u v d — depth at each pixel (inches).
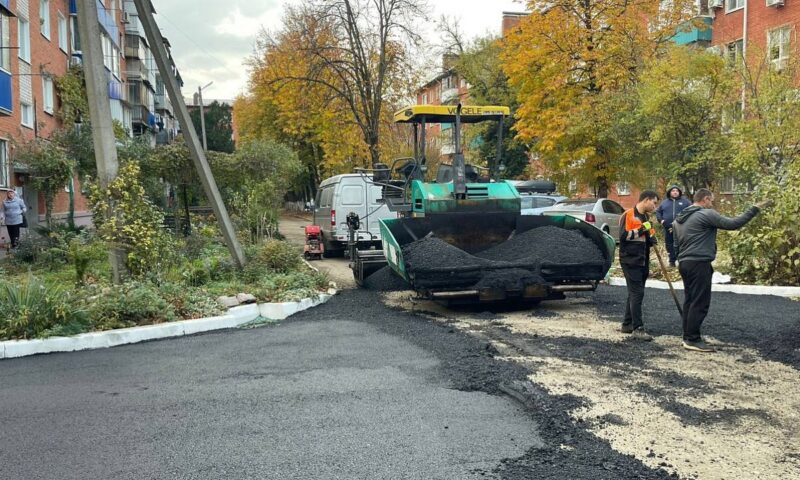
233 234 493.7
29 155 709.3
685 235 286.4
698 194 287.3
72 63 1178.0
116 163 431.5
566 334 319.6
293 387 238.1
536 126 994.1
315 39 959.6
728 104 685.9
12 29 866.1
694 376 242.4
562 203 826.2
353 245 563.5
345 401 220.5
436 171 493.7
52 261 546.0
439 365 264.4
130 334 328.2
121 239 418.6
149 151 767.1
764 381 235.1
